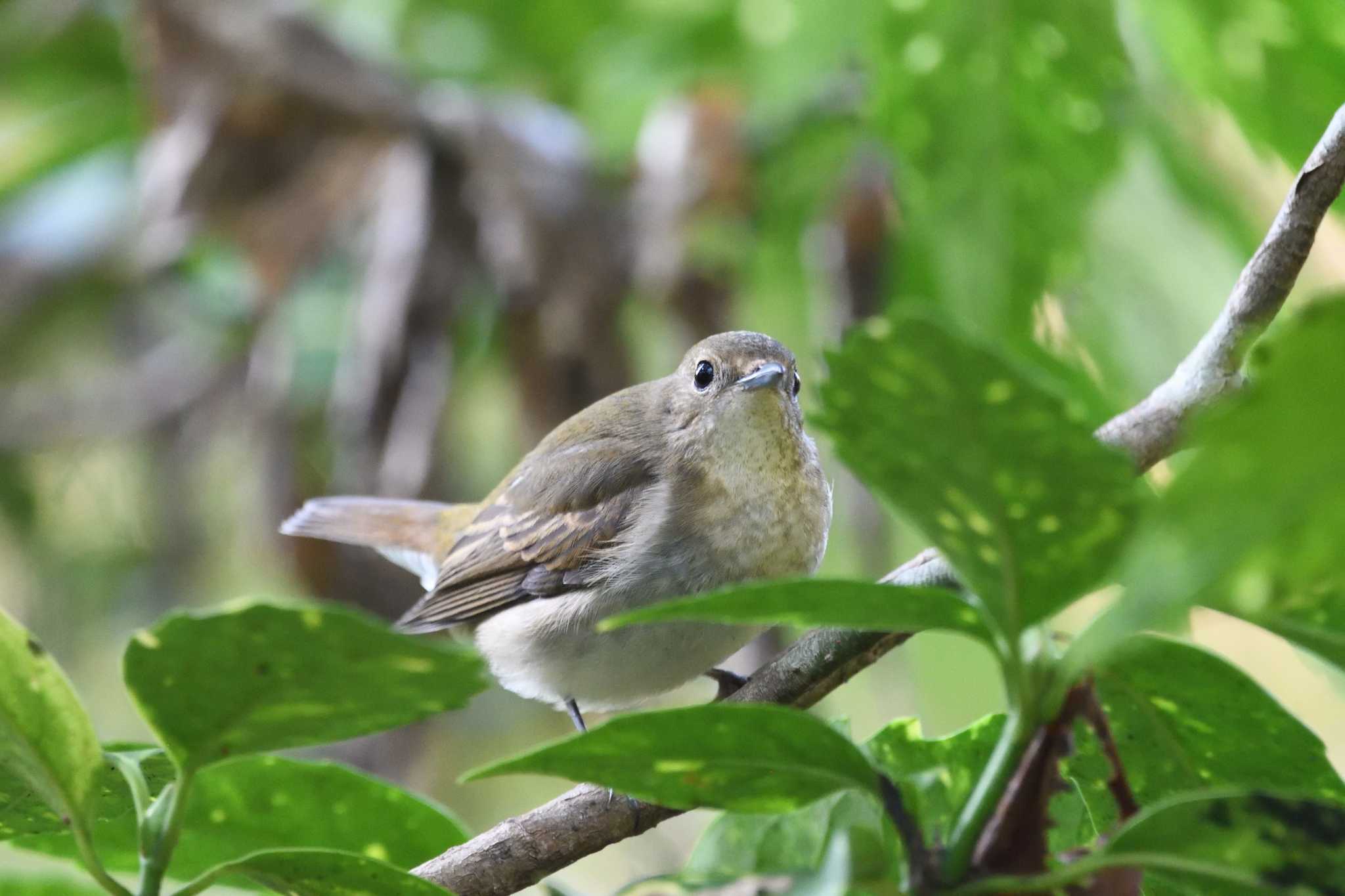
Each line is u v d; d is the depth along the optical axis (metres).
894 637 5.86
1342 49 7.87
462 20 14.10
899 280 10.16
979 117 9.10
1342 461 2.76
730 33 13.33
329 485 13.64
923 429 3.29
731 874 3.67
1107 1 8.76
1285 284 5.24
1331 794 4.41
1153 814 3.55
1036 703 3.65
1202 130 10.48
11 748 4.12
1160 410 5.39
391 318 12.23
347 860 4.21
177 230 12.54
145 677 3.73
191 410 14.24
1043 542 3.42
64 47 14.42
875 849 3.69
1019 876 3.67
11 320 13.80
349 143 12.66
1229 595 3.37
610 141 13.18
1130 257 10.16
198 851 5.39
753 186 12.64
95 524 14.49
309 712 3.83
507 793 14.22
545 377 12.70
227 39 12.50
